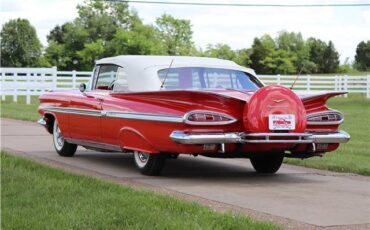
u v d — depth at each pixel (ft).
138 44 237.86
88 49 237.86
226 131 25.48
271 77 118.62
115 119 28.68
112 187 22.90
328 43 290.97
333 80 127.03
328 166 31.94
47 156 34.94
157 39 248.52
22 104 95.04
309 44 276.82
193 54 249.75
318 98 27.17
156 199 20.67
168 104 25.88
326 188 25.80
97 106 30.17
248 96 26.17
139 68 28.73
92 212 18.81
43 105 36.14
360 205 22.07
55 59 259.19
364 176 29.73
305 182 27.43
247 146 25.96
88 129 31.17
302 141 26.16
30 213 18.70
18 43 280.92
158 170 27.94
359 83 128.77
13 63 282.56
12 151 36.60
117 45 238.89
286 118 25.75
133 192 22.07
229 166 32.63
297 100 26.07
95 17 250.37
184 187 25.27
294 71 252.62
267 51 251.60
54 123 35.63
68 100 33.01
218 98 25.07
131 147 28.04
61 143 35.04
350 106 103.65
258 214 20.04
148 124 26.63
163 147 26.27
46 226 17.20
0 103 98.32
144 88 28.07
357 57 298.97
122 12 253.44
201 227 17.08
